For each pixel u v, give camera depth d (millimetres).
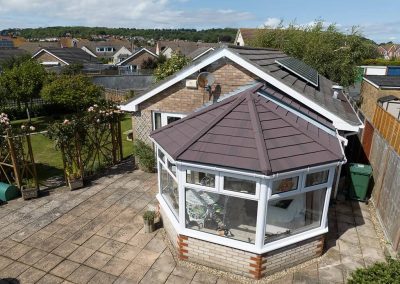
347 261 7770
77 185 11430
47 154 16109
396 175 8672
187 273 7352
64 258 7812
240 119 7305
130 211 9984
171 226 8164
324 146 6926
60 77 24859
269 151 6453
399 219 7973
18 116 25547
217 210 7242
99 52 95375
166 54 75125
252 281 7129
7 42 96625
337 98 12094
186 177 7016
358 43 29781
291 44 26109
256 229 6820
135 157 13297
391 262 5492
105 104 13430
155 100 11953
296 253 7441
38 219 9484
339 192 11391
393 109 19125
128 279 7152
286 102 8625
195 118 8164
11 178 11852
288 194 6723
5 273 7312
